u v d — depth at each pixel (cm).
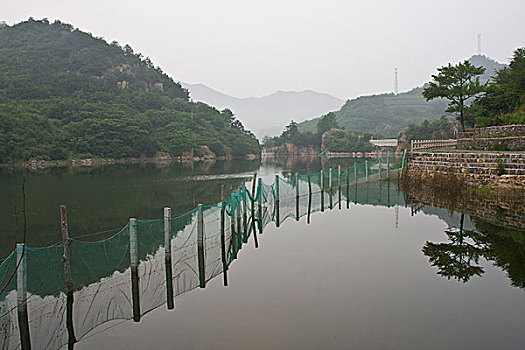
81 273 1159
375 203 2402
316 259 1284
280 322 839
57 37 15262
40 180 4181
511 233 1558
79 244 1500
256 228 1777
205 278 1121
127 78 13588
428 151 3409
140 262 1266
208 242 1512
